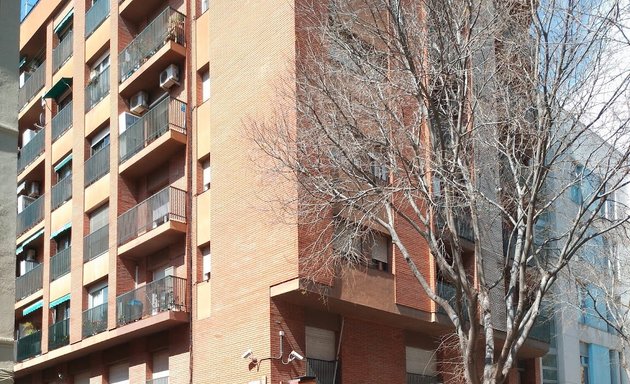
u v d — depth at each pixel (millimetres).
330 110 16188
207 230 22688
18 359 30000
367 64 15977
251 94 21719
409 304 22000
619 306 27656
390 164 16172
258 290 20266
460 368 23516
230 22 23125
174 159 24562
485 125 16438
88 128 28359
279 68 20906
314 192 16422
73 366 27766
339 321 21547
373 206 16750
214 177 22562
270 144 18781
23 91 34312
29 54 35531
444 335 22781
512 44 16094
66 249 28594
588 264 25250
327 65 17266
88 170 27812
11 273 12562
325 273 19688
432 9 15844
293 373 19875
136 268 25391
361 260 20797
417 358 23750
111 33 27672
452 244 15203
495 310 24516
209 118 23469
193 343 22094
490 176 19156
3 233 12633
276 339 19781
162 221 23484
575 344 32188
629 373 27000
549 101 15375
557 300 26359
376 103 16125
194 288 22578
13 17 13547
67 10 31734
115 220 25375
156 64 25172
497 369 14625
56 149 30781
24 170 32906
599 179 17547
